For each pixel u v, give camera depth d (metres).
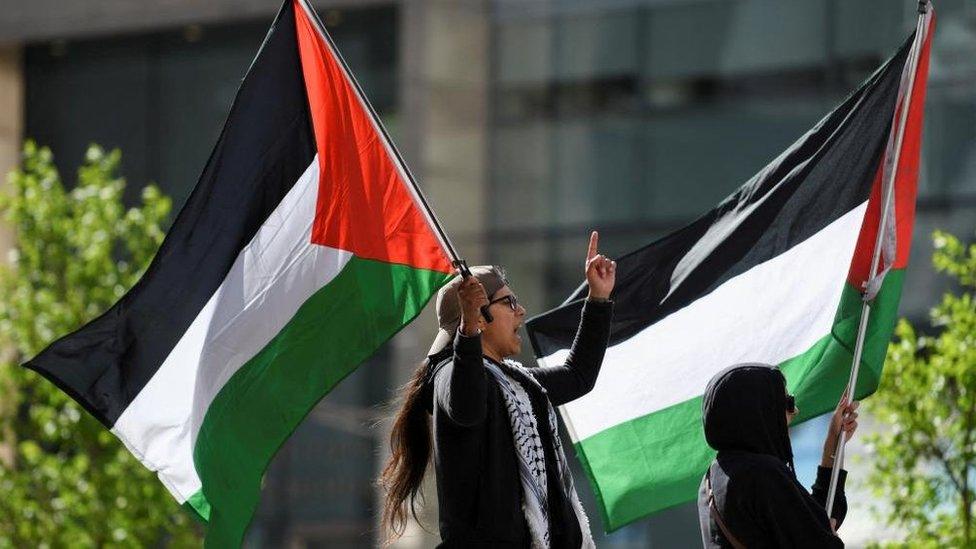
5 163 43.81
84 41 43.62
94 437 28.61
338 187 12.01
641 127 37.38
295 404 11.90
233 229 11.99
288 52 12.13
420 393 10.59
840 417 11.76
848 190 12.97
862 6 35.34
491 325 10.62
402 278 11.88
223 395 11.90
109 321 11.86
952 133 33.81
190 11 41.72
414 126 38.94
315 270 11.98
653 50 37.31
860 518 24.09
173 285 11.90
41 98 44.06
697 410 12.79
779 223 12.98
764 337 12.85
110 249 30.66
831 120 13.06
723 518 9.93
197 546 28.72
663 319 12.92
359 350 11.88
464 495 10.08
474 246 38.44
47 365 11.75
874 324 12.88
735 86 36.50
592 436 12.86
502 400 10.27
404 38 39.28
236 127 12.04
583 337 11.75
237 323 11.95
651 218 37.12
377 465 38.84
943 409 20.86
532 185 38.22
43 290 29.97
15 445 29.94
